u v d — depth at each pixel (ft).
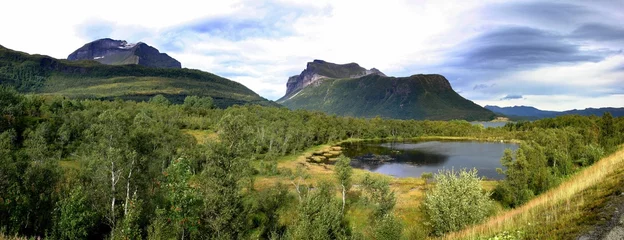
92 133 202.80
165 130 271.69
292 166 336.08
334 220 102.47
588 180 78.28
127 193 113.09
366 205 169.27
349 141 609.42
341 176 176.65
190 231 95.61
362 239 113.09
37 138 208.95
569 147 242.58
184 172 99.60
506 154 174.40
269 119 578.66
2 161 99.76
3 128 249.75
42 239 100.17
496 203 165.58
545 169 167.02
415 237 110.32
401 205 178.60
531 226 56.85
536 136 327.26
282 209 159.43
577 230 47.75
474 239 65.31
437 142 593.01
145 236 110.63
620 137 250.78
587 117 552.82
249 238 109.91
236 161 101.65
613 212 49.62
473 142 585.63
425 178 241.96
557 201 70.33
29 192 104.22
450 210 107.65
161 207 120.47
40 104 360.69
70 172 134.41
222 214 96.63
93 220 106.73
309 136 509.76
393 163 370.32
